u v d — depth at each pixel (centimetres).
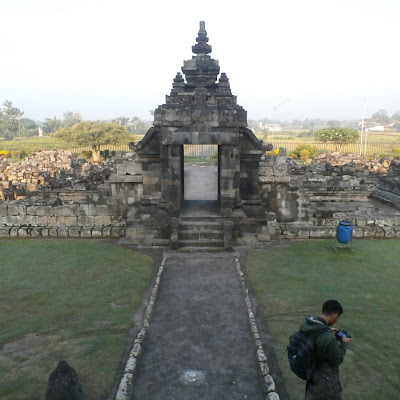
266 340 852
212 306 1020
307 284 1155
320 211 1706
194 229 1538
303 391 683
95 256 1423
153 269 1295
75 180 2702
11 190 2498
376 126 18938
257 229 1569
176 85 2044
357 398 664
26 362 770
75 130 6512
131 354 777
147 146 1638
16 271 1273
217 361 775
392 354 794
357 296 1073
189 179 2875
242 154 1619
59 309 1001
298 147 5925
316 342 489
